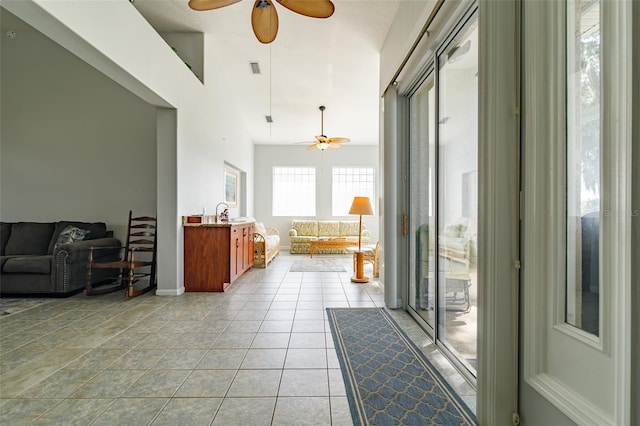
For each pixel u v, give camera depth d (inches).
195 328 106.2
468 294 76.4
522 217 54.7
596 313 42.5
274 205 349.4
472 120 74.9
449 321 86.4
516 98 55.5
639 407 34.7
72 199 171.6
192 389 69.2
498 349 55.2
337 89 218.2
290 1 92.8
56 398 65.7
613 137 38.6
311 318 117.1
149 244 170.2
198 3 96.0
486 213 57.2
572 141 47.1
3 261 139.3
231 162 230.4
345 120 276.8
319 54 173.6
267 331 103.9
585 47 44.8
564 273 48.2
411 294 123.8
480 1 58.2
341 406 63.2
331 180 348.5
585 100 44.8
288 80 208.2
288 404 63.7
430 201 103.9
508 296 55.4
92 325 108.5
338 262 255.4
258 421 58.5
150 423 57.9
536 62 51.6
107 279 167.5
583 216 45.0
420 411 61.6
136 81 116.2
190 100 158.7
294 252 314.0
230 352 87.7
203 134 175.3
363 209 184.5
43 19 78.5
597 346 40.5
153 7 145.6
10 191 171.6
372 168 351.6
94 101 171.6
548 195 50.2
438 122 93.3
